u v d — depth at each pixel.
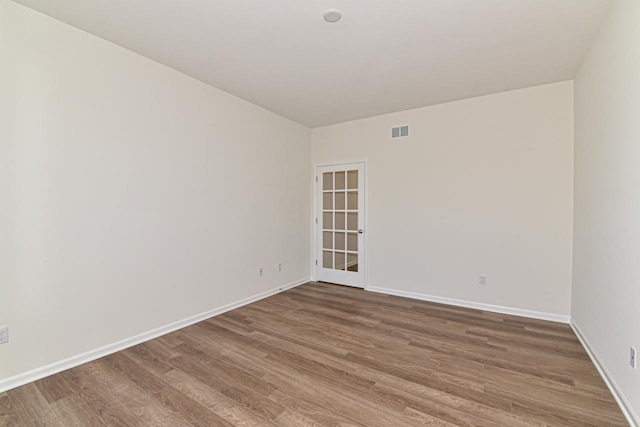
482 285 3.68
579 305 2.92
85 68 2.38
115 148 2.57
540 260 3.37
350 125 4.69
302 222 4.96
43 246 2.18
